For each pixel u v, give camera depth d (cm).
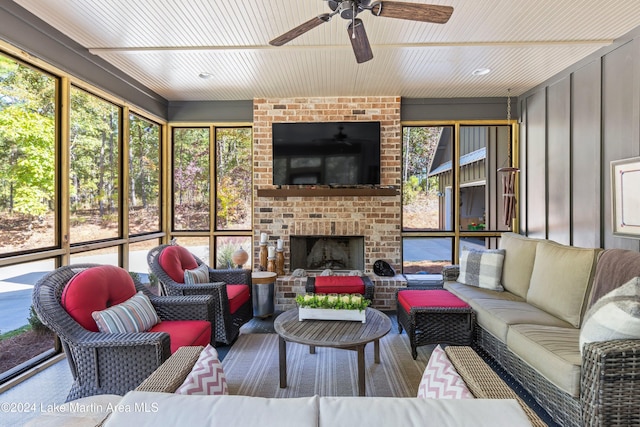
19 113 245
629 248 281
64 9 238
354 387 230
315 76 370
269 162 444
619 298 162
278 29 267
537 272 274
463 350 131
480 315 270
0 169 232
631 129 278
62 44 272
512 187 409
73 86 298
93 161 326
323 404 77
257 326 354
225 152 465
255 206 444
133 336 183
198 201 467
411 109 452
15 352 242
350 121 434
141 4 232
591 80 320
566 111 355
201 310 251
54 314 183
